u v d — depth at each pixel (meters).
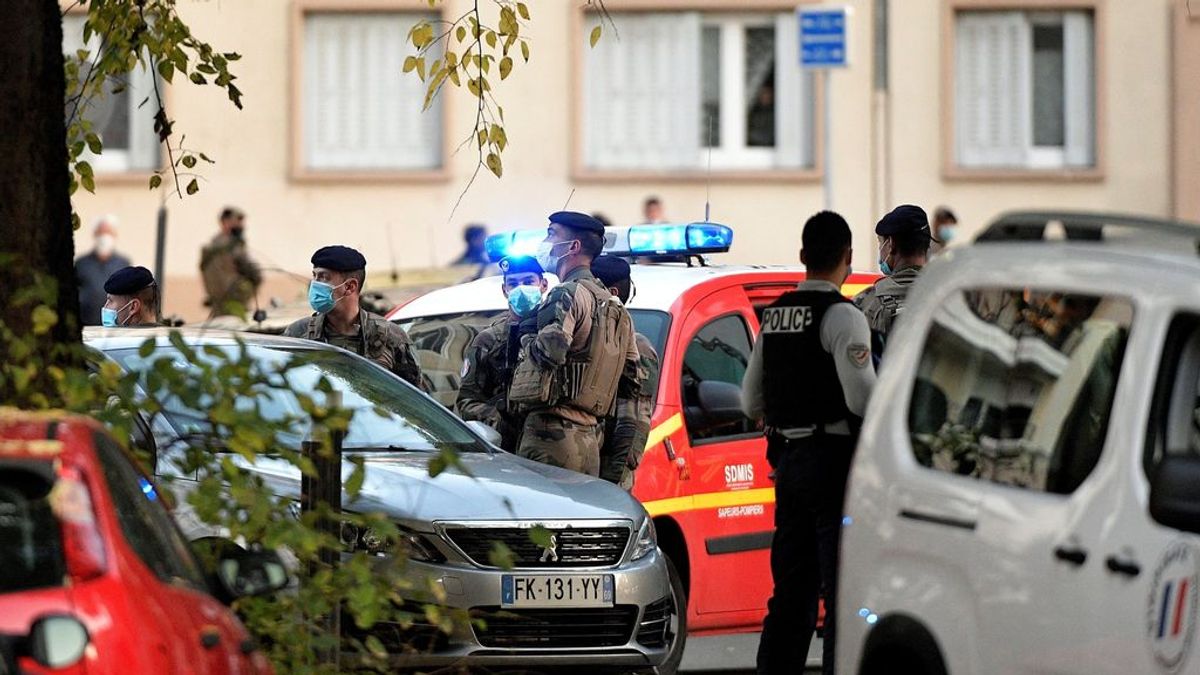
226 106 67.12
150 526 14.88
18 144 19.22
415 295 47.22
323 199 67.56
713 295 30.08
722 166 68.44
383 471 24.39
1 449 13.53
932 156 68.19
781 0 67.94
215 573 17.94
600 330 26.92
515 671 23.30
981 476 16.75
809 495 23.56
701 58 68.31
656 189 68.12
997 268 17.20
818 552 23.91
